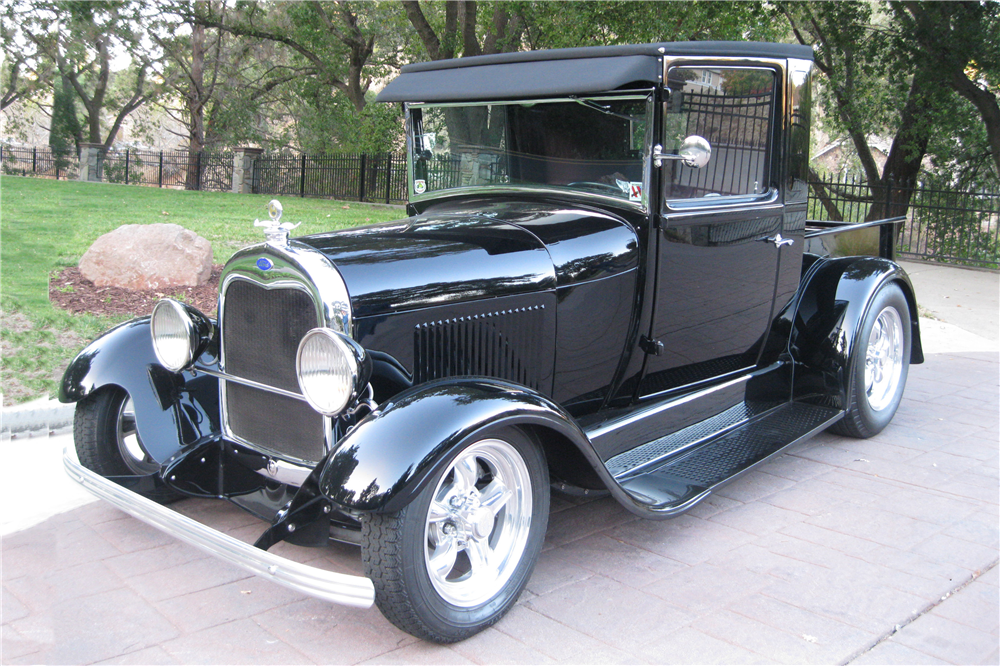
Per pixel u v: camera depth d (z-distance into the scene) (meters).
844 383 4.14
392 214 14.55
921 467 4.09
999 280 10.66
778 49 3.68
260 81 27.03
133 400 3.14
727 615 2.67
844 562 3.06
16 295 6.68
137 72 26.17
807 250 4.46
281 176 22.50
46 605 2.68
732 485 3.86
